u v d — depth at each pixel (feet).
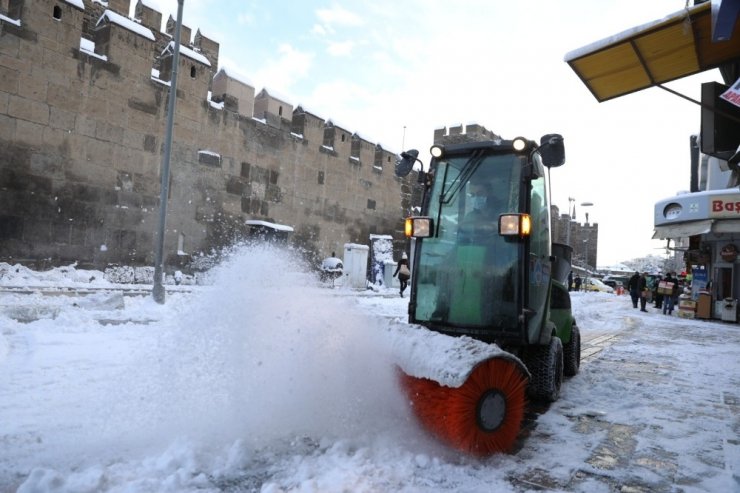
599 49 24.52
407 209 107.65
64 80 53.98
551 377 17.62
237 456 10.82
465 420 11.90
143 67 61.26
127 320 28.40
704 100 27.78
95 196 56.80
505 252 15.52
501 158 16.26
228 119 72.49
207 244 69.56
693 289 66.28
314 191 86.58
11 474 9.95
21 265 50.88
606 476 11.57
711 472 12.00
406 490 10.06
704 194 55.93
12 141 50.16
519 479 11.15
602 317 59.31
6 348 20.39
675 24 22.58
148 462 10.52
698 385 22.02
